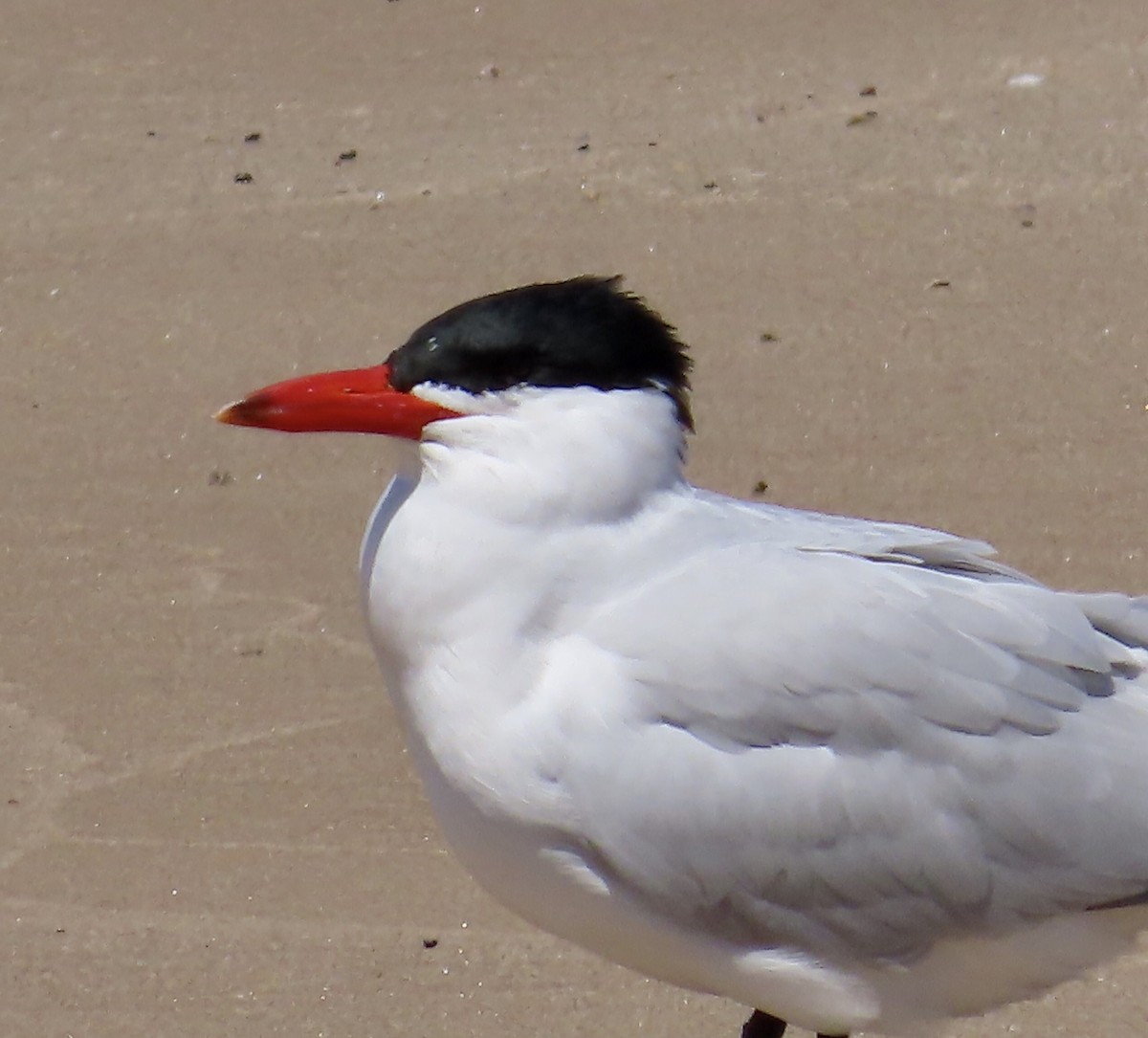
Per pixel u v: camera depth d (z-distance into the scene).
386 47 19.58
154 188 17.77
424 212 17.19
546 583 8.24
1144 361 15.19
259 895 10.93
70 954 10.52
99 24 20.28
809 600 8.33
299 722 12.32
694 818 8.23
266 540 13.98
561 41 19.45
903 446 14.55
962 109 17.92
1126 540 13.63
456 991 10.25
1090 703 8.48
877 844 8.30
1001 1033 9.92
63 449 14.94
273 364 15.65
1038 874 8.38
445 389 8.33
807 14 19.58
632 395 8.38
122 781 11.85
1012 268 16.16
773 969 8.56
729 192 17.14
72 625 13.25
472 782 8.30
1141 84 18.03
